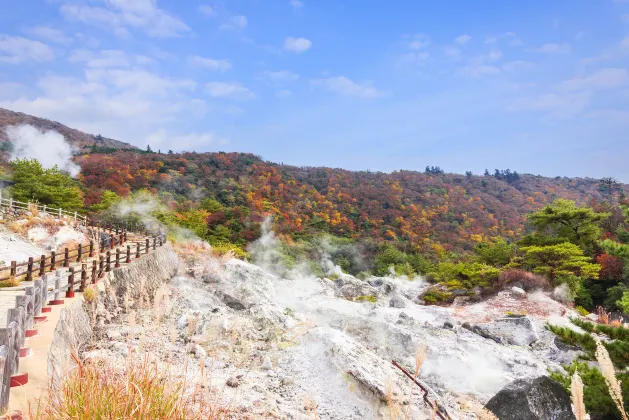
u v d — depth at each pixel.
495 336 17.39
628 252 13.62
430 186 183.88
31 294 7.96
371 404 8.32
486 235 123.75
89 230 29.00
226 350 9.98
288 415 7.30
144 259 19.98
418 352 3.15
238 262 22.30
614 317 30.59
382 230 110.56
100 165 112.69
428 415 7.99
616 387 1.99
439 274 37.50
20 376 5.39
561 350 16.09
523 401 7.53
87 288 11.73
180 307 14.91
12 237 21.28
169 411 3.91
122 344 9.32
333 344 10.30
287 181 152.25
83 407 3.68
